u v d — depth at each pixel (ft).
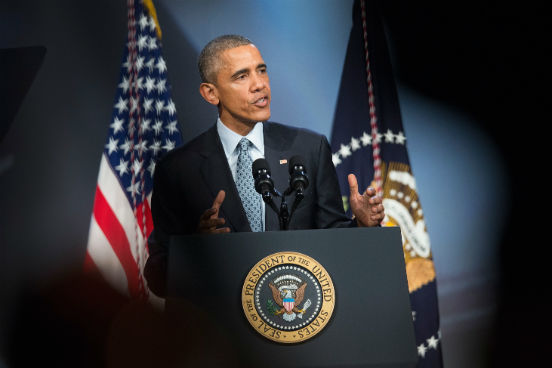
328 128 45.32
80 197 43.60
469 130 45.93
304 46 46.29
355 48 45.55
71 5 45.57
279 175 30.58
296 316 19.35
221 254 20.17
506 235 44.88
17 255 42.63
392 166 43.88
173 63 45.24
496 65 46.65
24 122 44.04
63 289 42.22
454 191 45.21
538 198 45.16
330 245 20.40
